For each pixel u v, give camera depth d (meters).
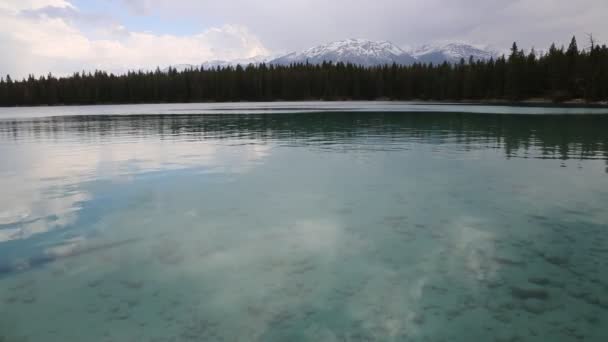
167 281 4.96
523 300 4.44
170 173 11.56
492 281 4.88
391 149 16.09
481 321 4.05
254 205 8.20
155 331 3.94
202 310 4.31
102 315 4.23
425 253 5.73
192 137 21.27
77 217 7.51
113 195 9.10
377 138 20.03
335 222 7.09
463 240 6.20
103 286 4.85
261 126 28.39
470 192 9.05
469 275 5.04
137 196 8.98
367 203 8.25
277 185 9.91
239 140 19.62
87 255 5.76
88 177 11.12
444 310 4.27
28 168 12.55
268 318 4.16
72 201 8.62
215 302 4.47
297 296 4.59
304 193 9.09
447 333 3.87
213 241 6.26
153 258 5.64
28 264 5.47
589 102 69.44
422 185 9.79
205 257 5.67
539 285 4.77
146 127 28.67
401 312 4.25
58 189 9.71
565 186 9.54
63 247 6.06
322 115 41.28
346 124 29.30
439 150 15.73
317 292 4.68
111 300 4.52
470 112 44.25
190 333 3.90
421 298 4.52
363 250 5.86
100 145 18.25
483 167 12.06
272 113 47.06
